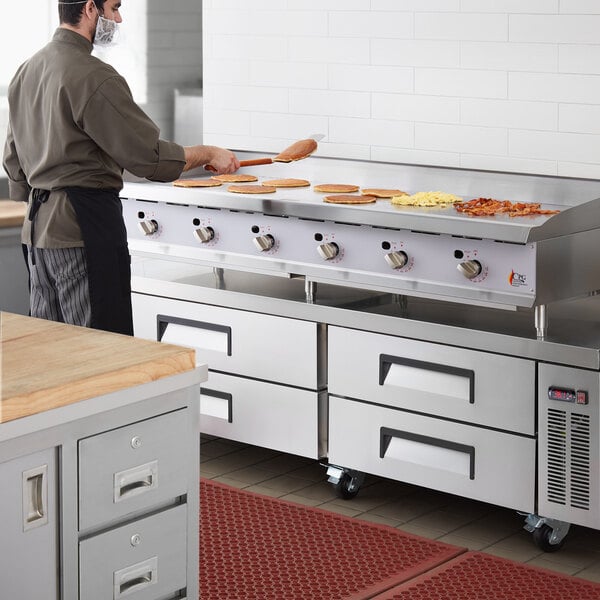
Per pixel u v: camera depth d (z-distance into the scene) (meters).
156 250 4.85
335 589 3.84
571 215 3.93
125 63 6.38
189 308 4.93
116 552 2.61
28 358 2.58
